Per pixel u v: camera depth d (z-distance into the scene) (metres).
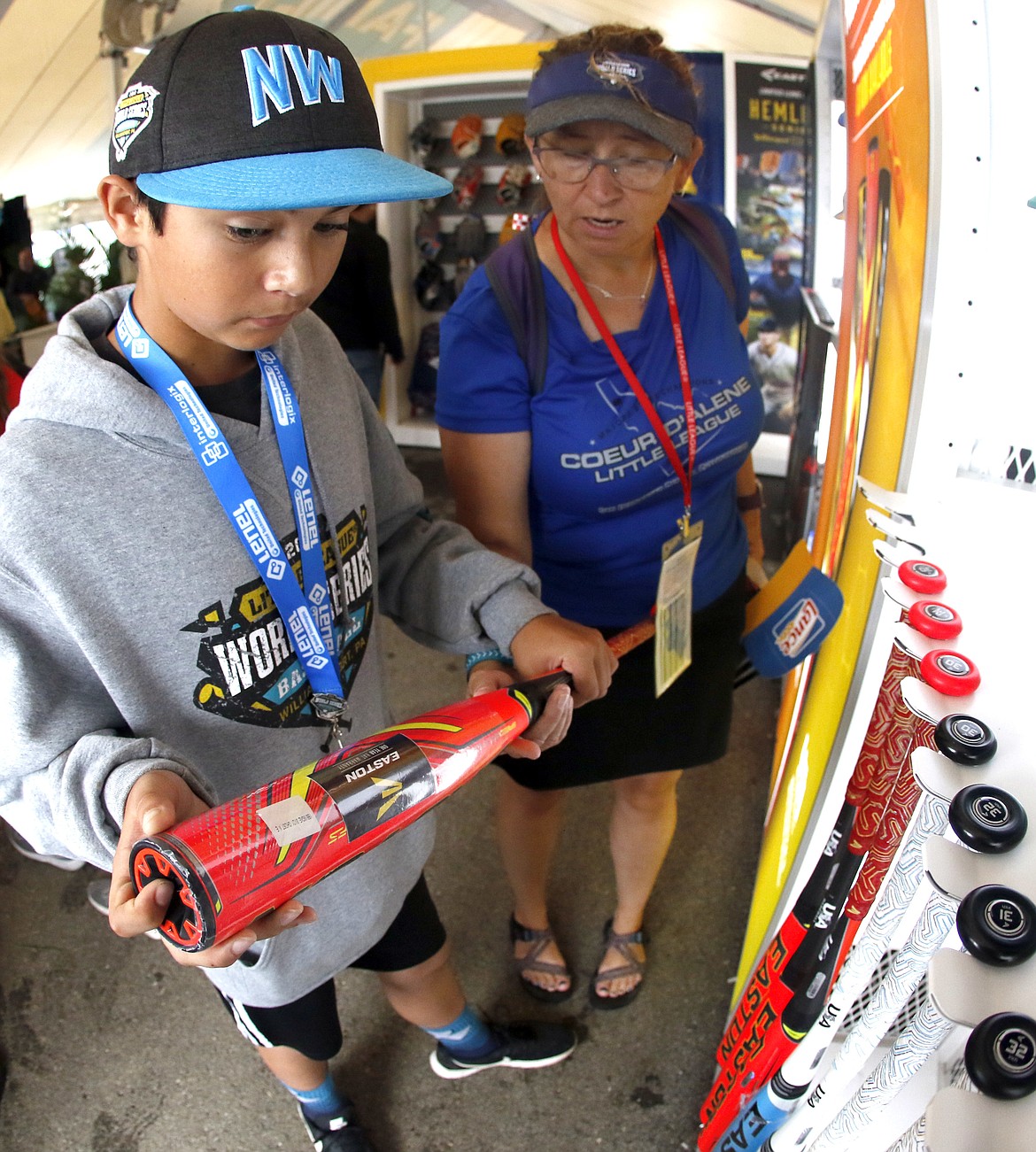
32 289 4.25
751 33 4.03
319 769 0.68
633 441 1.19
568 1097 1.52
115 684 0.75
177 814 0.65
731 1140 1.20
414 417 5.07
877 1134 0.72
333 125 0.62
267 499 0.82
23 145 4.66
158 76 0.59
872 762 0.95
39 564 0.68
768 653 1.37
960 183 0.94
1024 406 0.91
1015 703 0.65
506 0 5.00
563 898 1.92
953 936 0.68
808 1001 1.06
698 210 1.28
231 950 0.61
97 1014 1.69
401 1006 1.35
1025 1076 0.43
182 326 0.72
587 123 0.99
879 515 0.92
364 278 3.66
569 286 1.14
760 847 2.06
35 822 0.76
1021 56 0.88
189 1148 1.45
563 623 0.97
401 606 1.09
